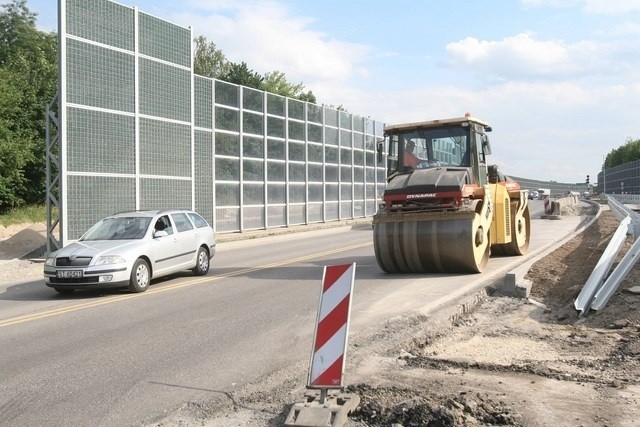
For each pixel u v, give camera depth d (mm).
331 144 35531
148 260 12336
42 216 29969
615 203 34344
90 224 18188
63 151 17375
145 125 20406
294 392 5766
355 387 5766
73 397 5762
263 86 52438
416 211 13211
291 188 31234
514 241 16375
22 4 40875
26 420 5215
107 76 18906
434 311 9367
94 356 7207
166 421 5141
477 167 14047
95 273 11367
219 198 25484
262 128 28562
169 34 21641
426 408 4988
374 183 41875
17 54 36688
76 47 17812
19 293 12562
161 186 21125
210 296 11328
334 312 5203
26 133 31609
